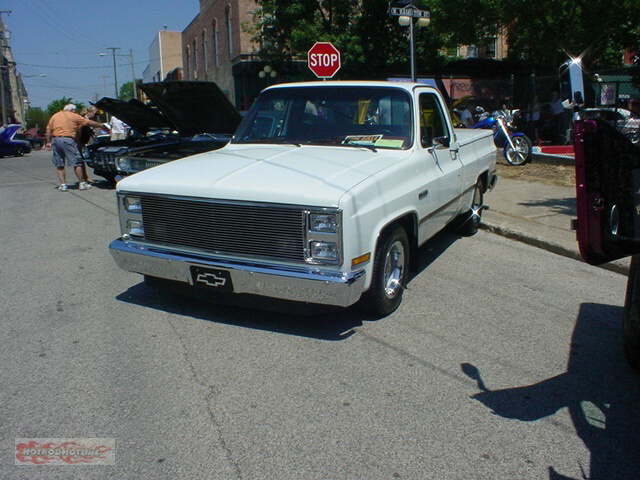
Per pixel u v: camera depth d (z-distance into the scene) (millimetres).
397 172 4559
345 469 2830
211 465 2867
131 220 4676
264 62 25250
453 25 15953
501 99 22859
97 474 2809
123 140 11625
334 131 5297
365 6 19891
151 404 3418
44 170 16859
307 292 3967
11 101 62281
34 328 4516
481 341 4285
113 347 4168
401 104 5199
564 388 3631
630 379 3758
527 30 14656
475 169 6824
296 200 3926
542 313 4848
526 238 7074
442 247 6926
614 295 5305
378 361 3953
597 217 3004
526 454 2961
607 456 2951
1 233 7750
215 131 10227
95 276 5785
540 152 14086
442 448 3000
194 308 4891
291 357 4004
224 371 3811
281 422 3229
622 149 3049
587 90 3697
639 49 14156
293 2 20203
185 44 42688
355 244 3971
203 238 4301
